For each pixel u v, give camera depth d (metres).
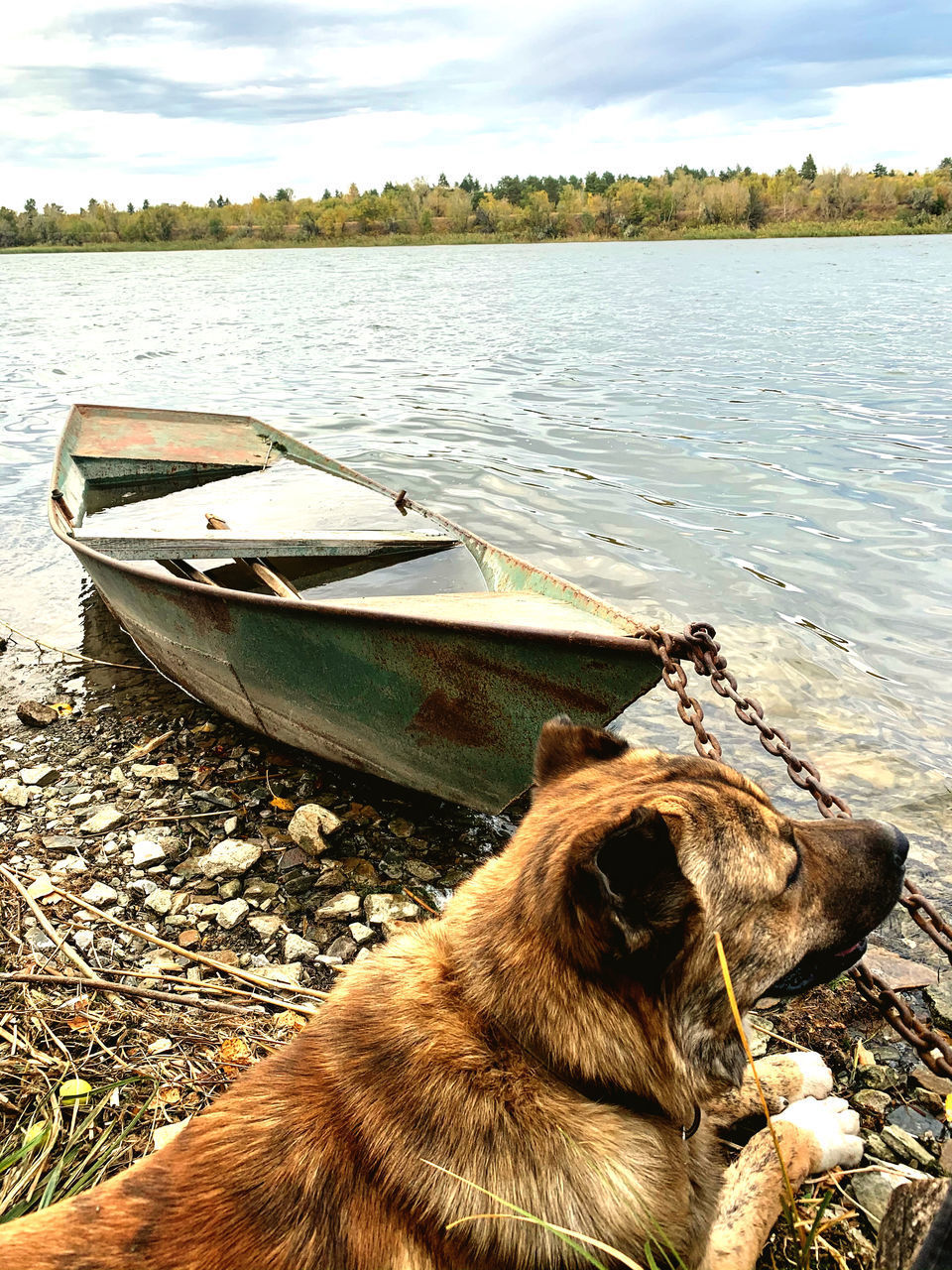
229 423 4.66
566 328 10.54
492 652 1.90
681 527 3.94
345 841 2.16
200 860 2.09
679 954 0.98
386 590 2.99
